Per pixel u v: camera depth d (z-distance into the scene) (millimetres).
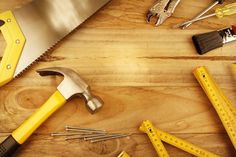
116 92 1129
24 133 1012
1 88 1093
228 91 1159
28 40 1098
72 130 1085
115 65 1149
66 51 1146
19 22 1100
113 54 1158
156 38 1184
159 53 1171
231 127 1076
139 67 1153
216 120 1128
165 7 1190
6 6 1161
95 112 1076
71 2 1150
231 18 1229
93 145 1079
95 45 1160
